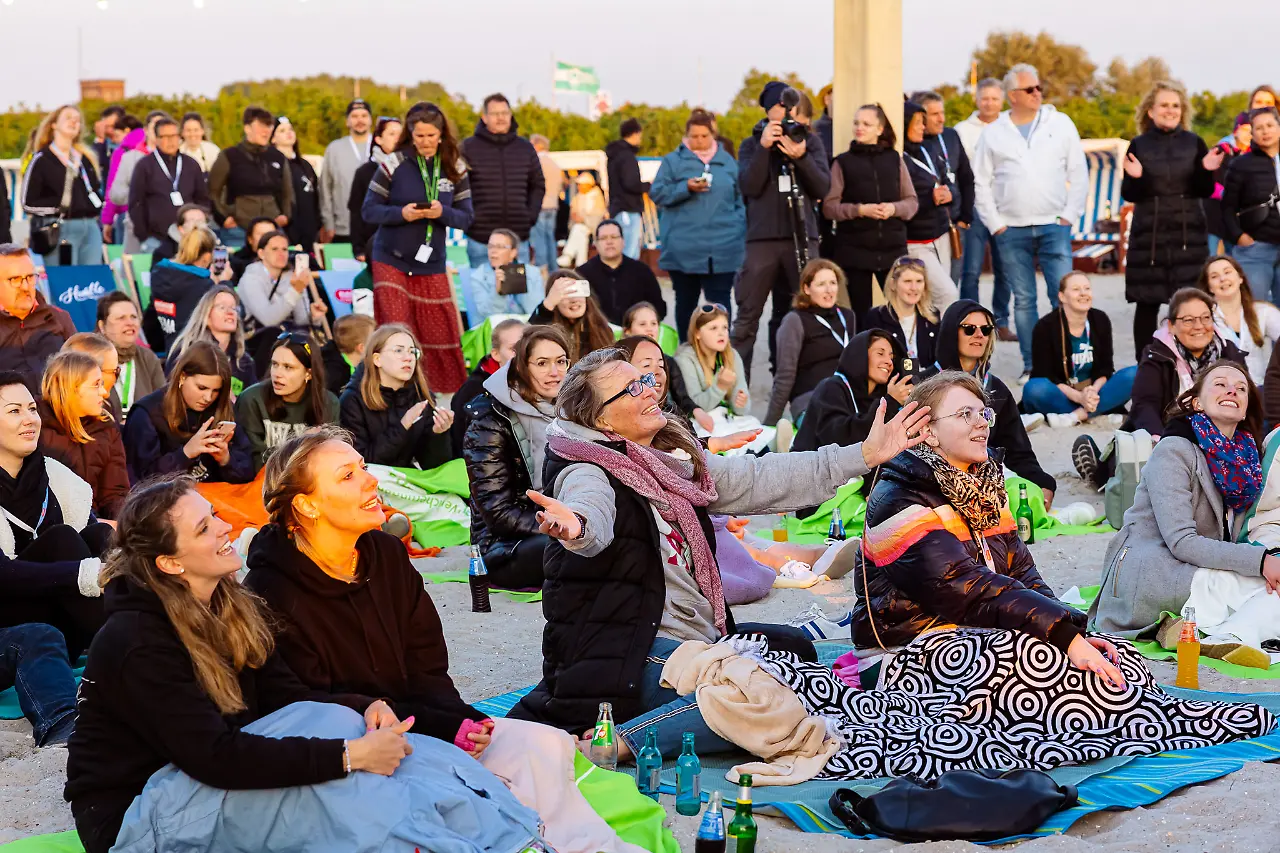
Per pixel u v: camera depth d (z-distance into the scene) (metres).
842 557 7.64
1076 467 9.63
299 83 29.58
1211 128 28.88
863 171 11.77
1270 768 4.64
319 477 4.22
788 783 4.64
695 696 4.84
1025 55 33.88
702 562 5.12
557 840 4.09
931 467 5.26
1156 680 5.77
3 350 8.60
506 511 7.27
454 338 11.42
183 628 3.88
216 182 14.16
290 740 3.81
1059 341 11.34
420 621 4.46
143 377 9.36
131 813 3.87
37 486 6.12
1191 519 6.32
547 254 16.47
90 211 14.16
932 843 4.14
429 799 3.83
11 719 5.51
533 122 27.52
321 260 13.72
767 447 9.97
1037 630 5.00
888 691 5.11
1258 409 6.45
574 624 4.97
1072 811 4.32
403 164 11.12
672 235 13.17
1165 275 12.45
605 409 5.09
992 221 12.90
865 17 12.36
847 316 10.89
